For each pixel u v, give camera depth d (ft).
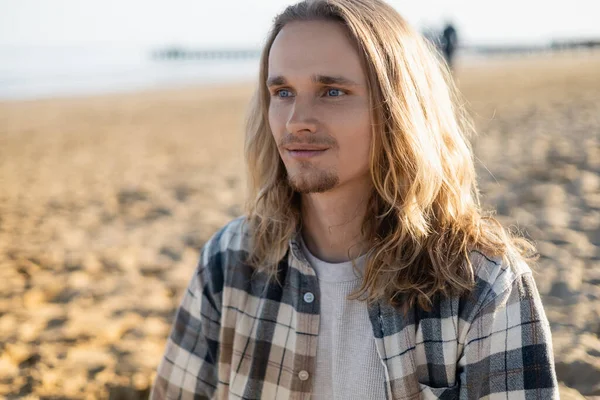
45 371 9.72
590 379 7.85
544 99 43.68
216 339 5.52
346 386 4.83
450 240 4.84
